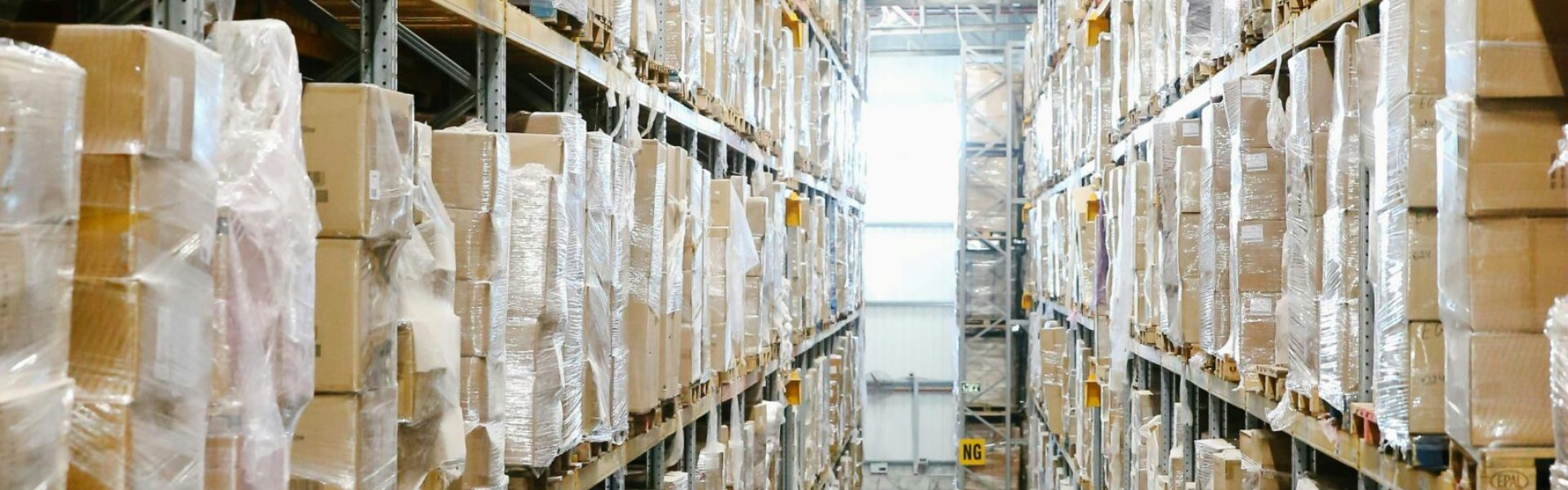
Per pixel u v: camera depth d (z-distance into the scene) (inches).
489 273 113.5
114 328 61.4
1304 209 142.7
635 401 164.9
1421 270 110.0
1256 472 169.6
